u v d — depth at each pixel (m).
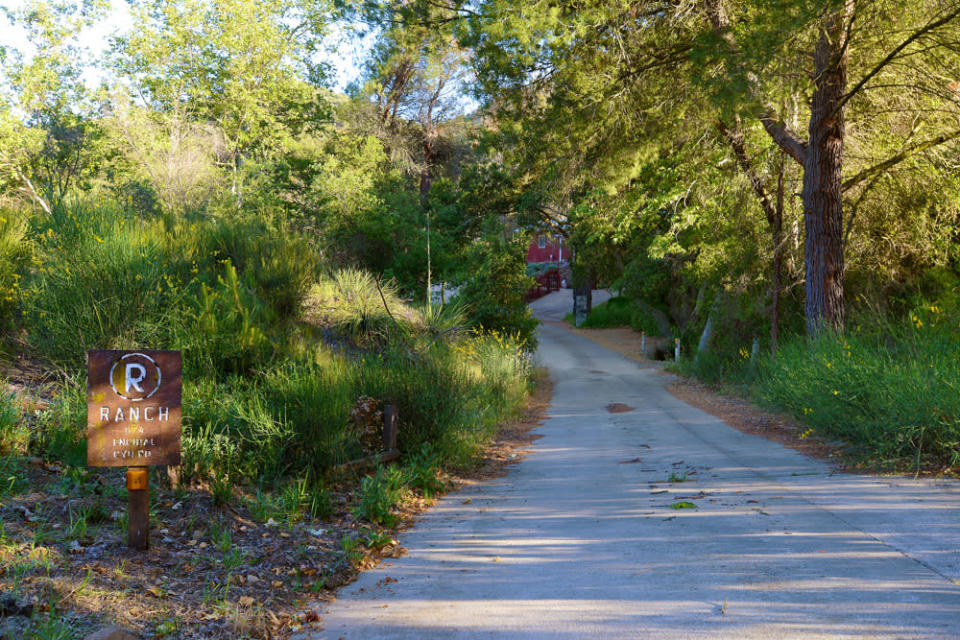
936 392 8.24
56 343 8.21
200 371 8.81
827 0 12.14
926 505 6.27
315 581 4.93
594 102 18.33
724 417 15.20
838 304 15.45
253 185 24.95
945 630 3.55
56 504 5.17
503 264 27.77
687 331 33.06
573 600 4.36
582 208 25.27
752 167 20.08
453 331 18.44
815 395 10.91
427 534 6.41
